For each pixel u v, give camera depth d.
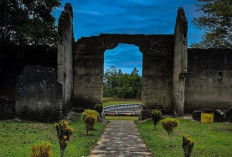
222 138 12.74
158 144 11.86
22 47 21.78
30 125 15.04
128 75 56.91
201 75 21.92
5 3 18.77
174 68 21.77
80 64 22.81
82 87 22.77
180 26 20.00
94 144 12.02
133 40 22.72
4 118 16.55
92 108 22.64
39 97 16.75
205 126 16.03
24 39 21.27
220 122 17.53
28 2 20.78
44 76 16.84
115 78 60.19
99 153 10.45
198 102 21.84
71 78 21.94
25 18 20.70
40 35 20.91
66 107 19.31
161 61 22.56
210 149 10.70
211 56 21.94
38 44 21.83
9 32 21.05
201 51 21.95
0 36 20.98
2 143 10.80
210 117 17.58
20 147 10.26
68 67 20.53
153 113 16.33
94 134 14.19
